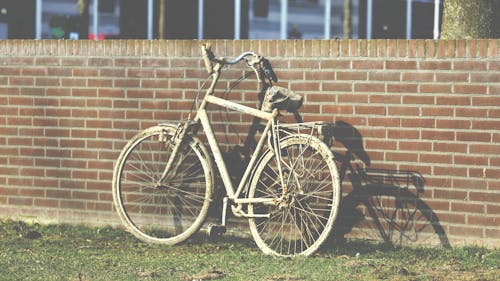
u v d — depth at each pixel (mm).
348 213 8188
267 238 8266
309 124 7840
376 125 8086
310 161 8148
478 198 7852
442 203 7941
